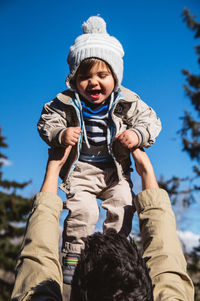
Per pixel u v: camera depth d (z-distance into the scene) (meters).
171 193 16.17
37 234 1.73
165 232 1.78
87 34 2.48
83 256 1.30
